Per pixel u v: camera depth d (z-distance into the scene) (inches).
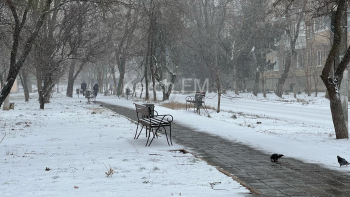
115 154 378.9
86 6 1015.0
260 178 293.9
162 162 339.6
